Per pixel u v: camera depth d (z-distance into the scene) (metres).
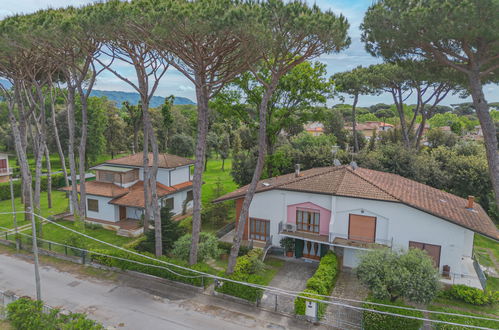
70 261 23.88
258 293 18.16
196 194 20.66
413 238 21.23
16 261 23.80
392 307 15.65
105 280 21.08
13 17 20.62
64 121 53.16
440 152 39.41
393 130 56.16
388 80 39.81
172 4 15.94
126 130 70.19
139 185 34.28
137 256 22.08
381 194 22.02
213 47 17.97
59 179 47.72
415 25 17.22
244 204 19.53
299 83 33.28
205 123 20.17
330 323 16.66
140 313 17.38
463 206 23.62
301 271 22.69
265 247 24.56
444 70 22.88
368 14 19.72
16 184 43.16
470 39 17.08
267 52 17.50
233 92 34.66
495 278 21.91
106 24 17.66
